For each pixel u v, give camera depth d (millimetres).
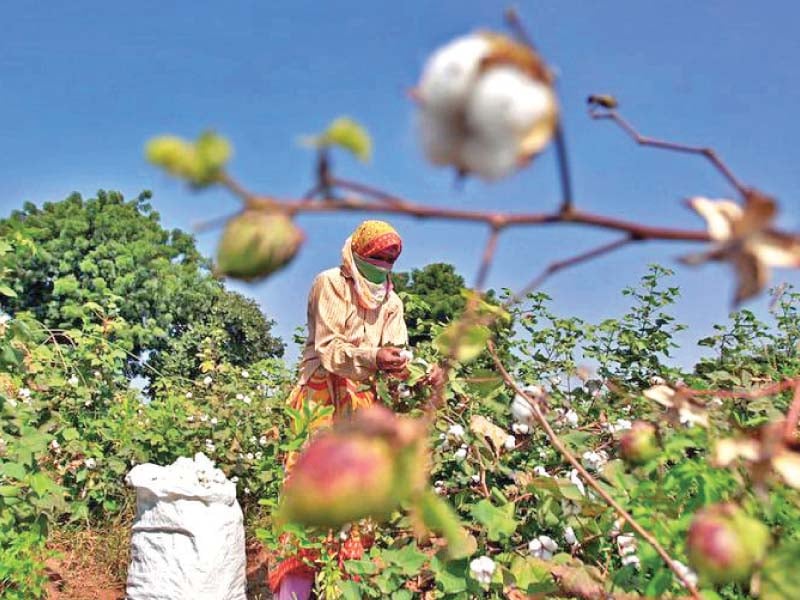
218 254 757
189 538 4309
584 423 3779
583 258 846
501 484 3441
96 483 6141
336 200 679
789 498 1772
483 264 722
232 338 19578
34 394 6004
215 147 646
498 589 2414
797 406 1332
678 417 1910
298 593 3555
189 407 7051
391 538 3389
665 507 1982
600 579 2070
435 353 4188
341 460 820
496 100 645
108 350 6957
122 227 17766
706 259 772
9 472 3531
